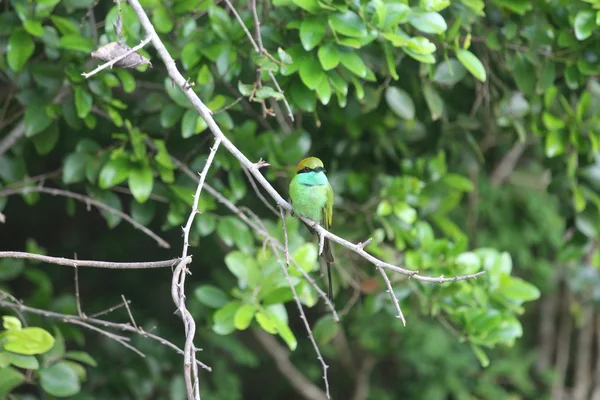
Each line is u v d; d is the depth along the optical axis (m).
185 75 10.83
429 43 9.09
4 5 10.70
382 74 10.22
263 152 10.62
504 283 10.62
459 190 11.66
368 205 11.67
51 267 16.94
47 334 8.37
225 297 9.94
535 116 11.09
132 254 16.80
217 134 7.00
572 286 16.34
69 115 10.09
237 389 15.88
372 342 18.05
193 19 9.73
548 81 10.44
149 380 13.46
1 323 10.40
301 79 9.30
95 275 17.08
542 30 10.30
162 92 10.83
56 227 17.05
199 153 11.29
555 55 10.52
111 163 9.80
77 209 16.95
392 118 11.76
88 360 9.66
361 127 11.85
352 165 12.47
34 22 9.38
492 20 10.65
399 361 19.47
